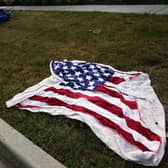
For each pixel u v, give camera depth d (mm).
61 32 5184
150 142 1896
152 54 3605
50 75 3246
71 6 8523
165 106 2420
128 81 2781
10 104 2566
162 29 4609
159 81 2877
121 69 3262
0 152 2023
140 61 3447
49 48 4301
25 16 7340
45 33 5250
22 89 2930
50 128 2219
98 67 3117
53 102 2504
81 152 1933
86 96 2477
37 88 2756
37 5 9891
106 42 4297
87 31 5031
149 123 2123
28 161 1784
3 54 4199
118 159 1831
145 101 2428
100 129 2055
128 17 5754
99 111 2229
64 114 2312
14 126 2279
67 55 3885
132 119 2125
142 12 6172
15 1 10867
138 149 1842
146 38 4270
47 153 1876
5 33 5586
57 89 2691
